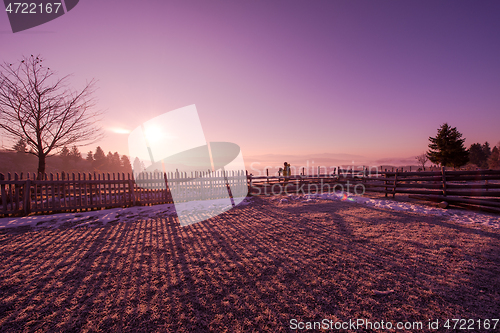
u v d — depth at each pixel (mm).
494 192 7160
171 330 2330
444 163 37938
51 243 4980
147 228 6207
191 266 3818
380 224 6188
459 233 5273
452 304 2682
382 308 2629
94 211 7992
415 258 3977
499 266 3615
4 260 4102
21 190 7777
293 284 3188
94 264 3928
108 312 2631
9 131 11289
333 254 4227
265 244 4848
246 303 2766
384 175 11641
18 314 2609
